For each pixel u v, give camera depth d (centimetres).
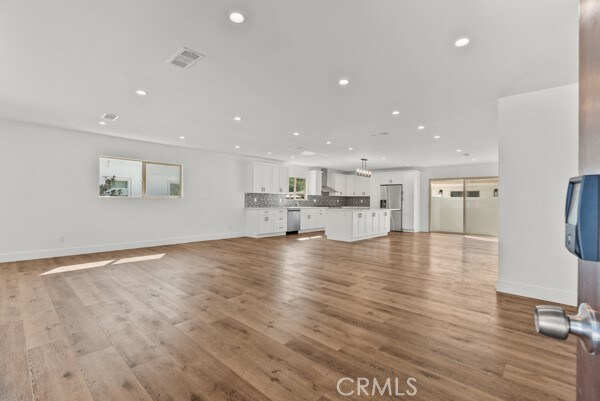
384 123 427
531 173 300
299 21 188
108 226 552
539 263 297
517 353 196
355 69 255
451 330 229
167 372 174
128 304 280
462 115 384
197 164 691
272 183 833
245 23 191
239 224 793
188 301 289
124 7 176
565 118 283
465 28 193
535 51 220
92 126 470
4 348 199
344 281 363
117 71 264
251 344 206
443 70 254
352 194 1113
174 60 243
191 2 171
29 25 194
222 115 397
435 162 857
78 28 198
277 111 377
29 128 461
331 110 370
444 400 151
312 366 181
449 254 547
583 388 52
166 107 365
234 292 318
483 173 860
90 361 185
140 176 598
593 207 39
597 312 45
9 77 277
